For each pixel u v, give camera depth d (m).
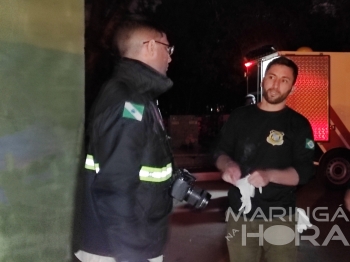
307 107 10.30
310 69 10.23
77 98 1.98
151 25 2.55
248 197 3.31
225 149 3.58
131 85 2.38
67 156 1.97
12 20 1.80
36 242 1.89
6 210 1.81
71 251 2.01
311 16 22.36
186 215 8.11
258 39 23.02
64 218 1.99
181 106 25.94
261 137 3.43
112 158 2.22
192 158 15.41
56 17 1.90
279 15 22.66
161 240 2.43
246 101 9.93
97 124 2.30
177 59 24.36
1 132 1.79
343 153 10.38
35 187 1.88
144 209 2.31
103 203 2.22
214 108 25.86
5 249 1.81
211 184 11.23
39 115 1.88
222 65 24.30
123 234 2.21
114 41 2.59
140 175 2.30
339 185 10.42
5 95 1.79
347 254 6.30
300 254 6.26
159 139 2.39
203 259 6.11
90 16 7.52
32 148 1.86
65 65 1.93
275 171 3.33
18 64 1.82
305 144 3.44
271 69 3.45
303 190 10.52
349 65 10.23
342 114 10.28
